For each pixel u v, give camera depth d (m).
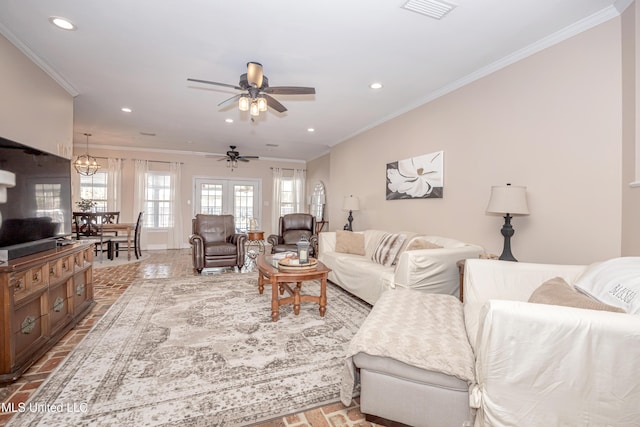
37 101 2.94
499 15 2.21
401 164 4.32
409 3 2.09
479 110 3.15
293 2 2.09
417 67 3.06
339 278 3.97
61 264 2.40
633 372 1.03
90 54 2.84
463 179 3.35
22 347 1.92
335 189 6.53
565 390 1.10
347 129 5.47
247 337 2.48
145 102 4.14
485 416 1.18
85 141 6.75
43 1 2.10
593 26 2.23
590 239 2.26
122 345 2.31
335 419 1.57
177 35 2.52
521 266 2.13
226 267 5.41
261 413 1.59
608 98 2.15
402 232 3.85
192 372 1.95
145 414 1.55
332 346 2.35
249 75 2.76
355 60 2.92
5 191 2.09
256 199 8.77
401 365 1.45
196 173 8.12
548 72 2.53
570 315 1.08
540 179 2.59
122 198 7.38
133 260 5.98
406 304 2.09
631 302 1.24
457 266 2.89
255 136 6.15
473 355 1.43
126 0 2.09
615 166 2.12
